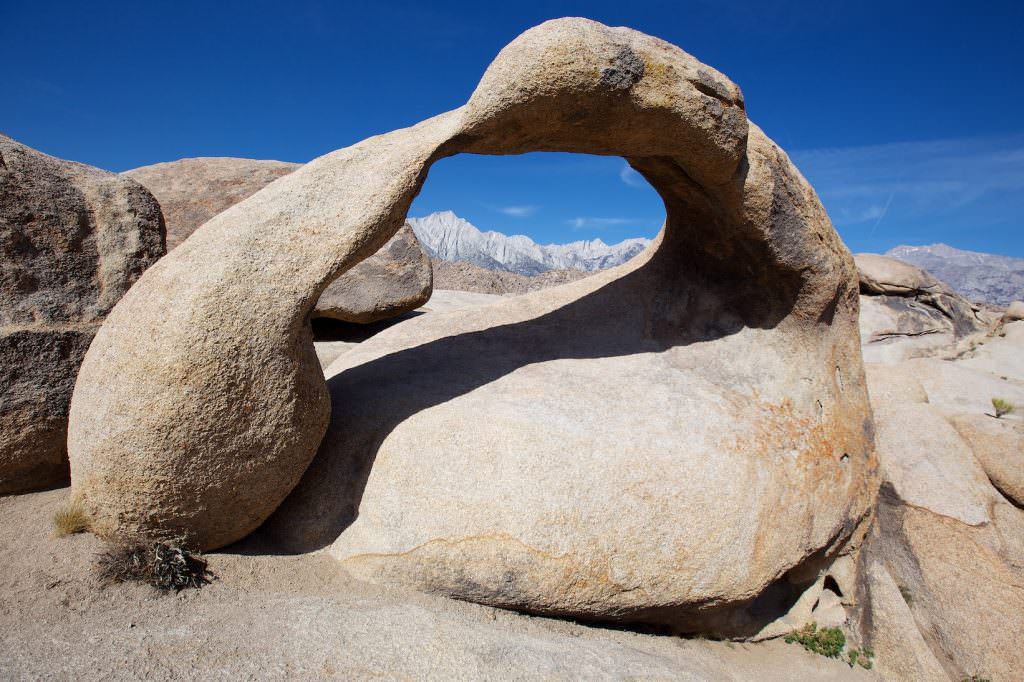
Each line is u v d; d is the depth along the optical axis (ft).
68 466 10.30
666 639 10.12
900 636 12.51
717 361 12.44
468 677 6.98
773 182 11.12
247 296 8.20
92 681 5.89
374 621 7.81
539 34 8.73
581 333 13.14
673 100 9.55
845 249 12.92
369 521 9.30
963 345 35.32
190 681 6.11
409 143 9.29
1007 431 16.24
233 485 8.49
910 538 14.85
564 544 8.87
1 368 9.42
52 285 10.32
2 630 6.64
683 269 13.71
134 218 11.49
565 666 7.67
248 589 8.34
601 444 9.59
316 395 9.20
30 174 10.43
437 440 9.55
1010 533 14.76
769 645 11.43
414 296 20.42
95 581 7.71
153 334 7.92
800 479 11.17
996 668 13.32
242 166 20.18
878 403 17.56
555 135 9.98
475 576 8.86
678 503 9.53
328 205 8.80
